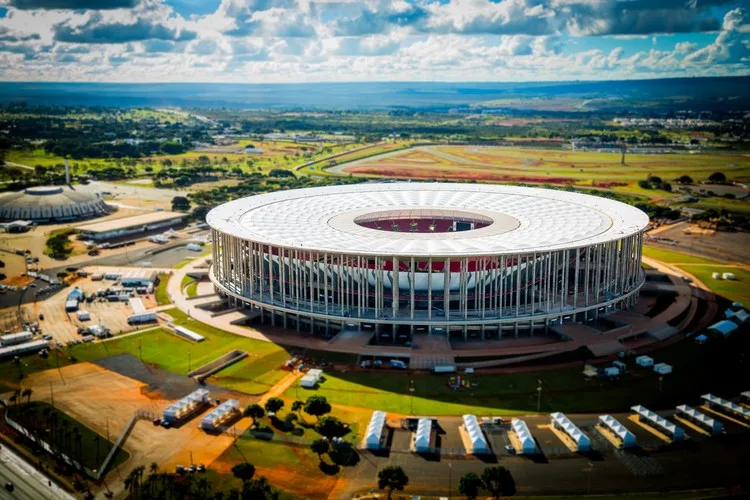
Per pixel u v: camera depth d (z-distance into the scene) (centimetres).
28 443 17225
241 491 14888
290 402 19212
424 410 18738
